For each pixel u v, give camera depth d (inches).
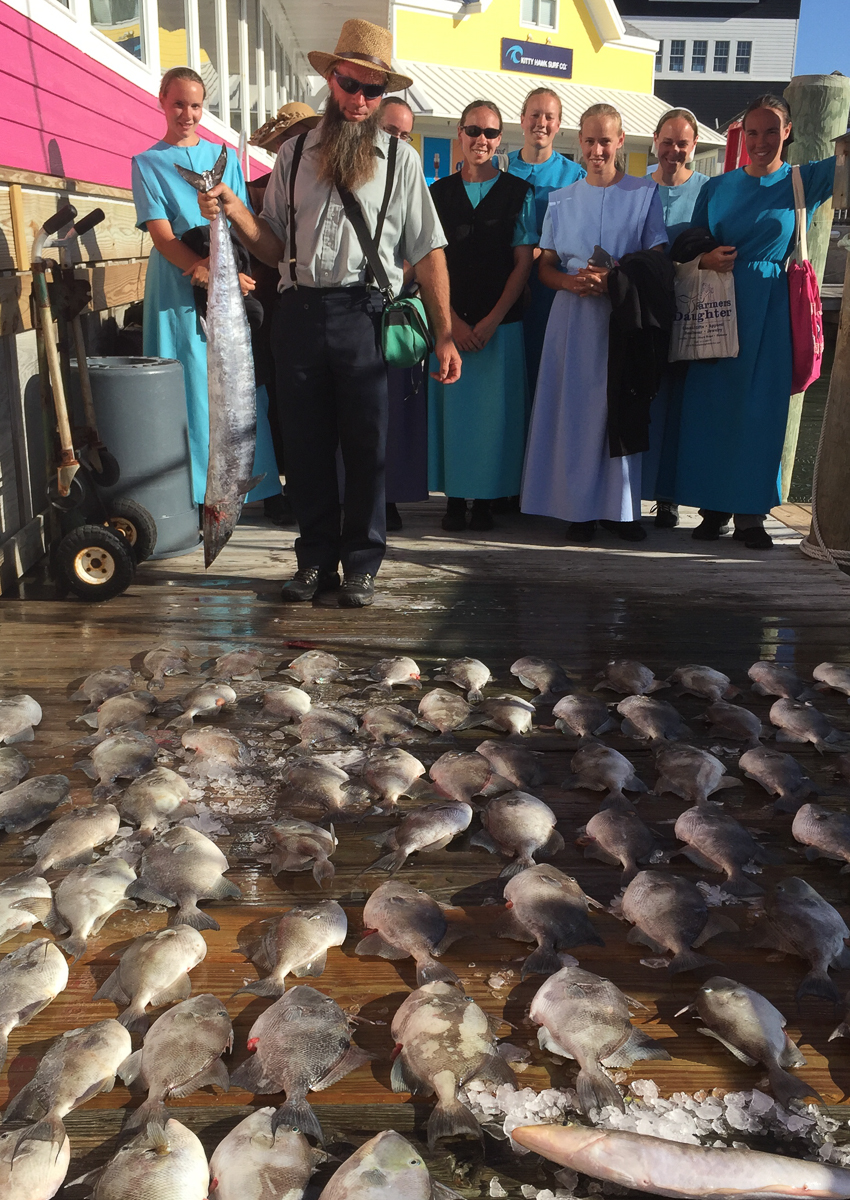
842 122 277.1
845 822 104.1
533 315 237.3
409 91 794.2
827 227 275.6
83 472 190.2
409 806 113.3
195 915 90.7
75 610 175.9
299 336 168.4
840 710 139.3
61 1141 65.2
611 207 207.8
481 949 89.6
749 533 225.6
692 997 83.8
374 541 182.4
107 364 199.6
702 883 99.3
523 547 223.1
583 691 144.7
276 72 551.5
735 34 1378.0
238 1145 64.1
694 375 218.8
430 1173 65.3
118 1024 75.5
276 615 175.6
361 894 97.1
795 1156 67.6
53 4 206.7
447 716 130.5
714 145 1040.2
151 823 105.0
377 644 161.9
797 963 88.4
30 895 91.7
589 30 934.4
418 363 172.1
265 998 83.1
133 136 271.4
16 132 180.7
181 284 203.8
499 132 209.2
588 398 213.6
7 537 189.8
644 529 242.1
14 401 192.4
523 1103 71.4
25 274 177.3
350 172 157.0
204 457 214.5
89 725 130.1
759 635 168.7
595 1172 63.6
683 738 129.0
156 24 297.7
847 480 210.4
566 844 106.5
